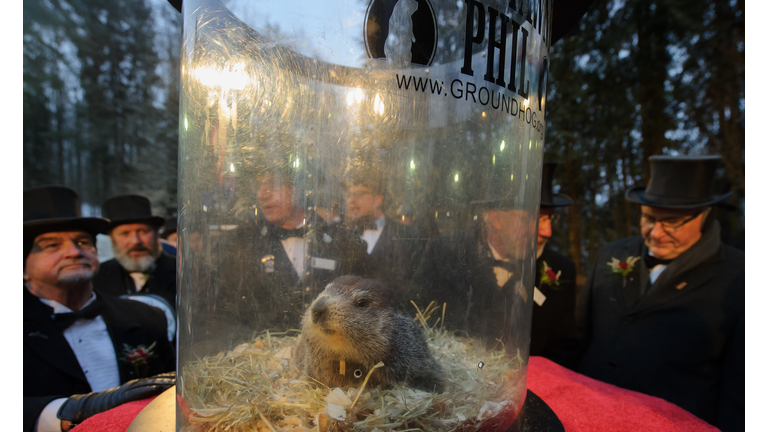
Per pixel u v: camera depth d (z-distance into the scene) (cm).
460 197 128
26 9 1058
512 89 130
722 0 693
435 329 131
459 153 126
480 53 123
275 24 123
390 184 126
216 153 124
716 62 722
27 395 330
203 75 125
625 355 373
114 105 1165
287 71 123
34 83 1088
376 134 124
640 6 750
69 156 1128
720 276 348
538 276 425
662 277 370
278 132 124
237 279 127
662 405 212
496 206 132
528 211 138
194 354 127
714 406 334
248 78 124
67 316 363
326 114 124
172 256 553
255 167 125
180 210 134
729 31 694
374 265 127
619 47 764
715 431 186
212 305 127
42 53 1097
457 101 123
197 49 126
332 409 112
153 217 509
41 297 362
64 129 1128
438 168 126
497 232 134
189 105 128
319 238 126
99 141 1143
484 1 122
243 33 124
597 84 798
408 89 122
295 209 126
